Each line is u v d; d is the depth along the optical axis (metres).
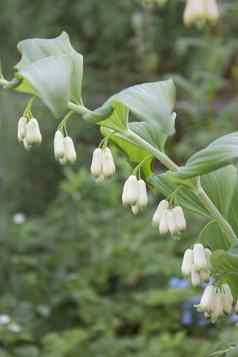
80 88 2.17
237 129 7.72
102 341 5.34
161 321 5.78
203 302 2.16
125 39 10.72
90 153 8.60
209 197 2.33
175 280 5.80
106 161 2.22
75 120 8.84
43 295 6.09
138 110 1.92
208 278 2.18
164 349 5.16
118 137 2.28
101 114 2.03
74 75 2.17
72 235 6.59
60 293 6.03
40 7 10.69
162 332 5.75
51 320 5.91
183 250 6.34
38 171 8.35
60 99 1.92
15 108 8.36
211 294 2.16
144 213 6.98
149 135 2.26
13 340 5.51
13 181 8.21
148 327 5.73
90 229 6.59
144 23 10.00
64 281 6.07
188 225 6.48
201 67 8.63
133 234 6.60
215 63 8.10
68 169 8.02
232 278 2.17
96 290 6.29
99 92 10.02
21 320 5.82
